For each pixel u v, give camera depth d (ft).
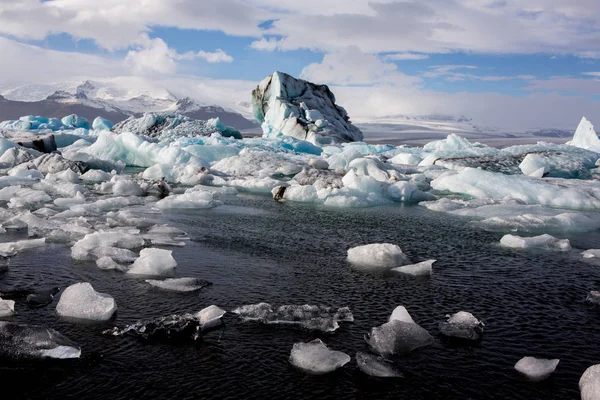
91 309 13.12
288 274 17.84
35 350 10.71
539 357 11.64
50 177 45.73
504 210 34.04
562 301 15.70
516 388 10.16
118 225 25.43
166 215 29.84
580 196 40.78
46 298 14.28
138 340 11.78
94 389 9.60
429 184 51.44
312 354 10.94
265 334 12.39
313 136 118.52
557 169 60.44
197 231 25.23
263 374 10.40
